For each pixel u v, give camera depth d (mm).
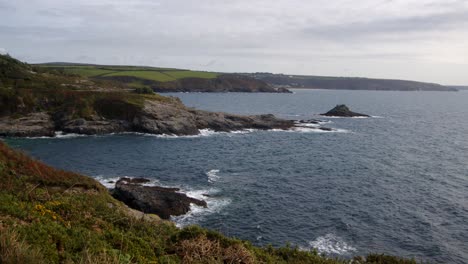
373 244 26828
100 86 101250
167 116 76062
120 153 54906
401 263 18609
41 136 67375
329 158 54188
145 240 12727
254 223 29703
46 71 107062
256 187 39000
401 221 30938
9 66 90438
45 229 10227
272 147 62062
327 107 150625
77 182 21562
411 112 136750
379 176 44469
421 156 56906
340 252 25438
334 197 36344
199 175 43281
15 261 7434
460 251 26188
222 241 13250
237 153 56562
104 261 8758
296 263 14891
